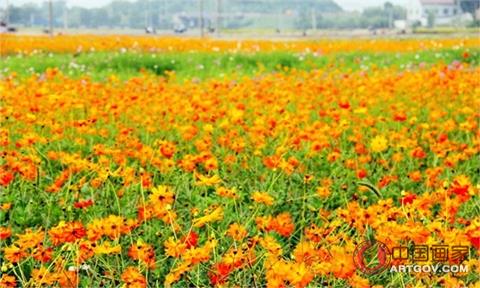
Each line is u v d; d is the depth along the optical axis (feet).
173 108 19.57
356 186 15.10
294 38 56.13
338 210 11.75
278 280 9.41
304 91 23.48
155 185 14.87
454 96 23.26
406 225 10.64
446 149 16.76
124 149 16.61
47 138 17.44
